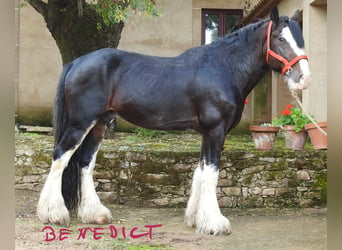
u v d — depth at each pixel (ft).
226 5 34.88
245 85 13.30
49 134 26.58
